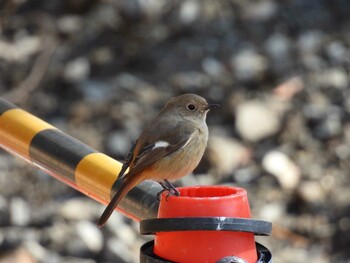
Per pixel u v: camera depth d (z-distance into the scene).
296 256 10.55
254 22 14.13
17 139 5.84
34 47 13.71
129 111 12.70
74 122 12.59
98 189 5.46
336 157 12.02
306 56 13.49
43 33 13.91
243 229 4.15
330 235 10.84
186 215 4.25
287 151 12.09
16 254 10.13
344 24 14.25
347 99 12.82
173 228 4.16
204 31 13.99
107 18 14.03
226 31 13.98
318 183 11.58
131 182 5.38
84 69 13.40
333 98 12.87
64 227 10.75
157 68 13.48
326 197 11.38
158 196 5.21
